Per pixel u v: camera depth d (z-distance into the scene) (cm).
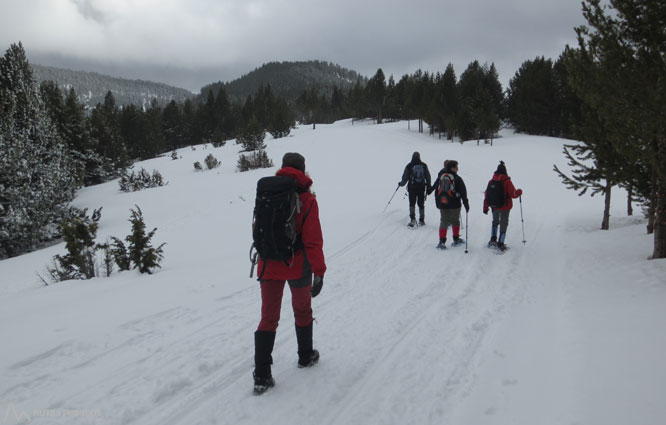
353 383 323
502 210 741
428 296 521
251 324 445
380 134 4600
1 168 1966
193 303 511
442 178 762
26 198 2041
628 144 535
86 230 819
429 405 288
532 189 1653
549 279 575
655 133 501
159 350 385
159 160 4775
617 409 247
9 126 2209
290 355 371
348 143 3847
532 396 282
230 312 481
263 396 305
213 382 329
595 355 319
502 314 452
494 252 736
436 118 4512
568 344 349
